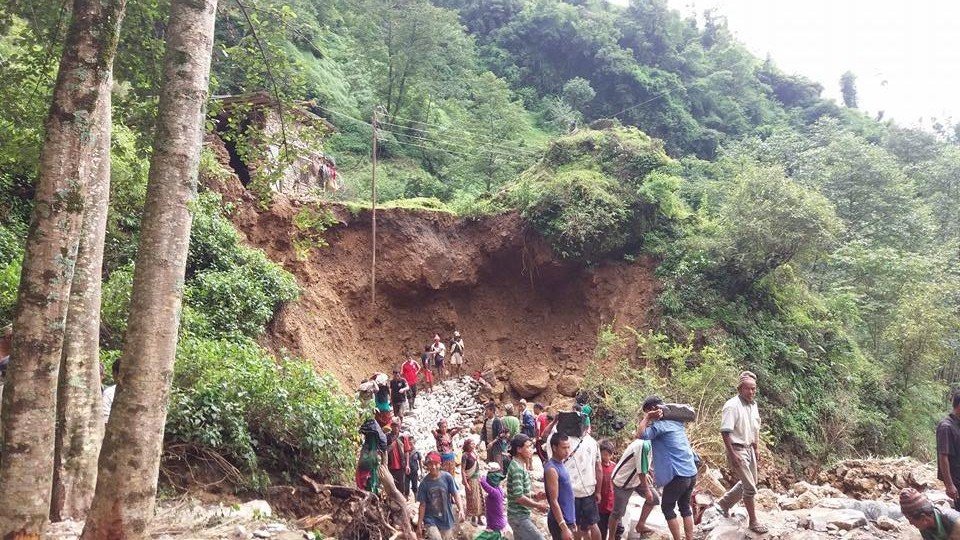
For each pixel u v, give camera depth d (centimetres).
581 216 2230
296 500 859
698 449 1569
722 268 2159
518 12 5800
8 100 945
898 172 2969
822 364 2116
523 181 2467
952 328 2222
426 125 3728
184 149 515
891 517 815
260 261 1544
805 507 870
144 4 948
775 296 2216
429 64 3900
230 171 1836
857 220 2812
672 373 1872
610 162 2414
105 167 700
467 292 2397
